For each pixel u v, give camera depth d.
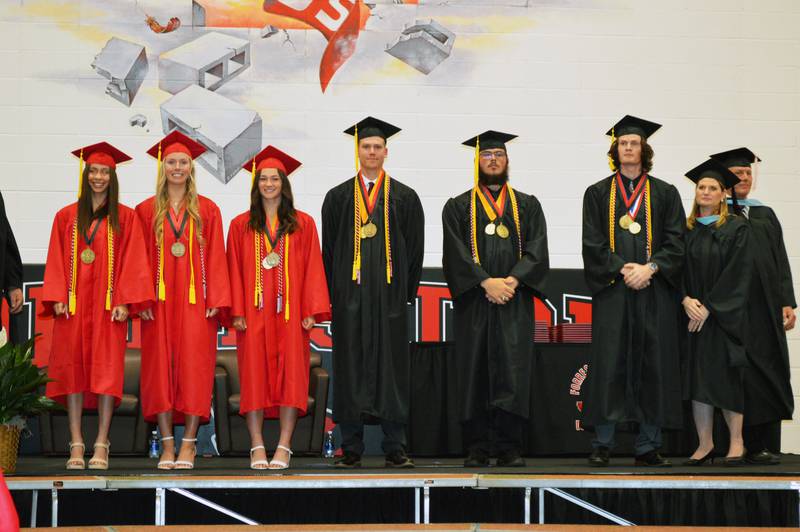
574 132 7.92
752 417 5.82
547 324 6.75
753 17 8.01
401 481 4.66
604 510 5.04
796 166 7.94
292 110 7.79
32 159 7.61
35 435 6.78
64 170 7.63
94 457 5.30
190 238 5.40
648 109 7.95
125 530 3.10
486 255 5.61
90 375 5.33
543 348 6.27
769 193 7.93
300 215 5.58
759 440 5.94
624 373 5.50
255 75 7.79
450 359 6.27
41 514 5.13
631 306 5.54
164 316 5.33
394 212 5.64
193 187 5.47
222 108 7.74
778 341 5.95
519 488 5.22
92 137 7.66
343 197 5.70
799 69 7.98
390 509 5.27
